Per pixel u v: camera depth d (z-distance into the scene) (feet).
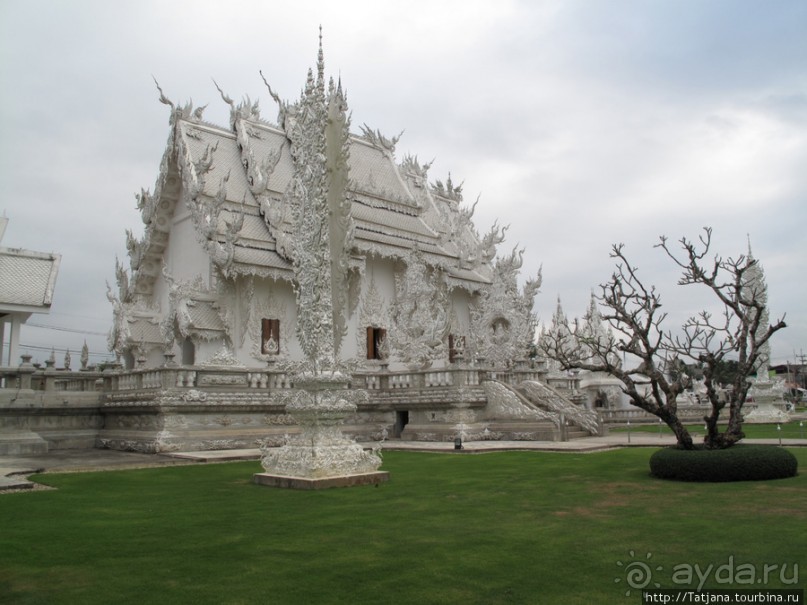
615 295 54.49
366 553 26.21
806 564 24.08
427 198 141.79
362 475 45.57
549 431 86.17
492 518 33.14
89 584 22.39
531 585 22.04
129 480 49.80
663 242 71.82
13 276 78.95
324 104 49.98
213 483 47.42
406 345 102.01
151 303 111.65
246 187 110.01
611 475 49.32
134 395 81.35
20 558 25.81
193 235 104.22
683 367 62.28
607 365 52.75
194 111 110.83
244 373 82.89
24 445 73.92
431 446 78.23
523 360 106.52
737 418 50.31
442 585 22.08
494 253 134.21
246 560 25.30
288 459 46.37
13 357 78.64
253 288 101.19
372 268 117.39
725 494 39.47
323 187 48.91
